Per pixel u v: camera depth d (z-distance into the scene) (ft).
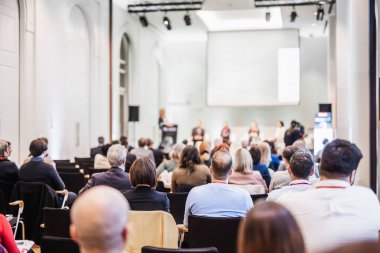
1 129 26.63
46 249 8.11
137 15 48.70
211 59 55.36
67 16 34.19
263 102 54.44
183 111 60.23
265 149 20.20
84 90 38.01
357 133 26.08
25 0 28.58
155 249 7.24
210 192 10.84
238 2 44.11
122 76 49.80
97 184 13.24
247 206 10.84
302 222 7.43
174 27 54.39
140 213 9.73
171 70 60.49
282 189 10.39
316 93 57.16
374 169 25.52
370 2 26.12
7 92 27.30
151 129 55.57
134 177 10.91
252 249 3.76
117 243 4.15
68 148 34.58
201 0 44.68
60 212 11.39
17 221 14.73
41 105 30.53
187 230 11.18
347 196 7.54
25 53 28.73
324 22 51.26
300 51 57.57
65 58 34.09
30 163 16.63
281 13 47.65
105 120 41.16
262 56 54.24
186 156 15.31
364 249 2.45
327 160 7.82
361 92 26.22
